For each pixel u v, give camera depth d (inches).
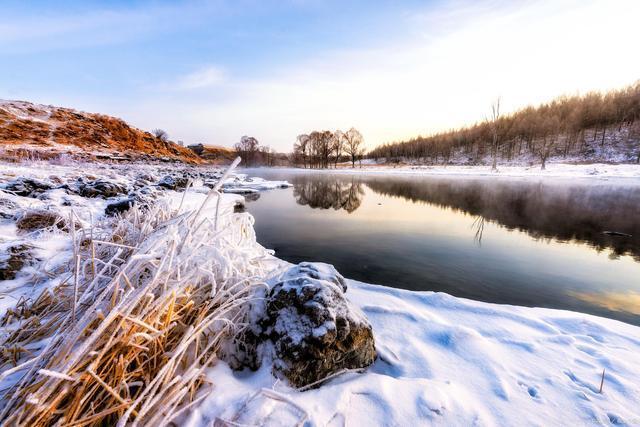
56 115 1908.2
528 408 62.9
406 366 78.2
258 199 575.5
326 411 58.8
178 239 75.9
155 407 53.3
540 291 159.2
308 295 75.7
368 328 80.4
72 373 48.0
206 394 58.1
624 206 446.6
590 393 67.6
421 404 62.6
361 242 260.2
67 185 295.9
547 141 2036.2
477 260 210.7
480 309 112.4
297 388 65.9
